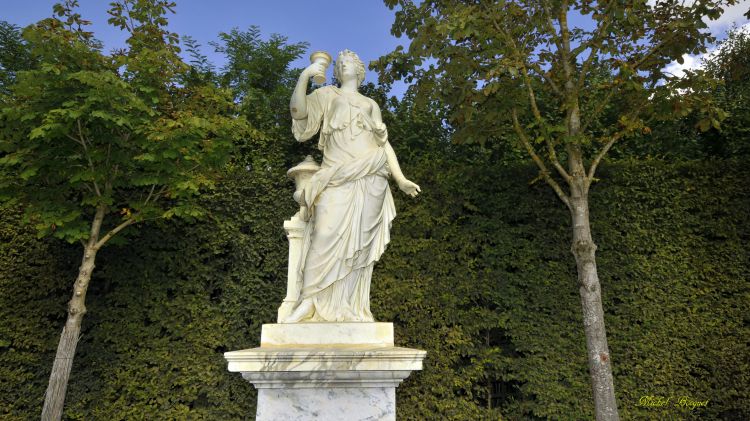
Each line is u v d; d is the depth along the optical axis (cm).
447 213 773
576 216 604
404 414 703
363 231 446
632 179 756
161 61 679
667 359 690
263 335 406
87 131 626
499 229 761
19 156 594
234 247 752
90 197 636
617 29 646
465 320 731
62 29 630
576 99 618
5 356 676
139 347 713
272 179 795
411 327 729
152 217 673
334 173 446
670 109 621
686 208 741
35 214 623
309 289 430
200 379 704
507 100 647
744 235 728
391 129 1021
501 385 760
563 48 651
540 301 727
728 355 682
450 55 634
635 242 731
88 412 686
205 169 729
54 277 714
